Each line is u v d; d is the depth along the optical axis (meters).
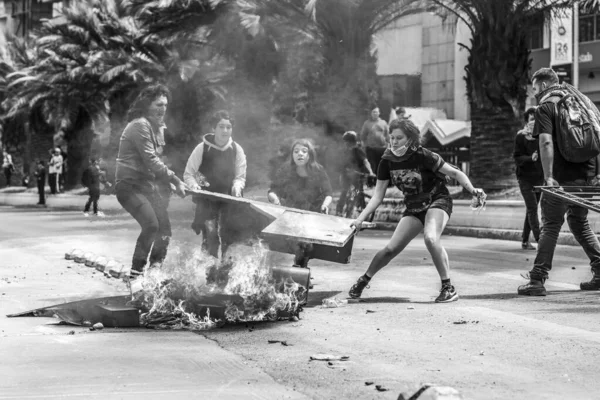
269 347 9.53
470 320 11.31
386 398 7.25
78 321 10.98
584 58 58.44
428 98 75.25
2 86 82.62
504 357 8.98
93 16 61.06
